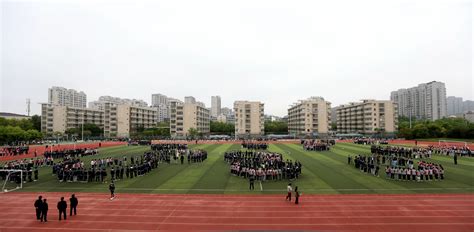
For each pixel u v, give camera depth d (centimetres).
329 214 2786
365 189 3725
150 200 3291
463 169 5053
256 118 17888
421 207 2986
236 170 4675
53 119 17975
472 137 12006
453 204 3081
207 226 2505
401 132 13900
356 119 19275
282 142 12375
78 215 2808
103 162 5588
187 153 7075
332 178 4400
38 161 5766
